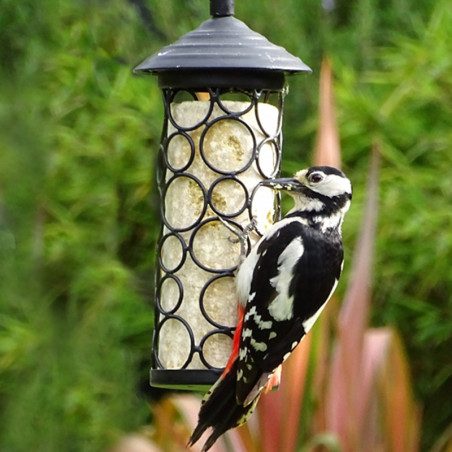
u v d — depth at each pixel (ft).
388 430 28.60
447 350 43.60
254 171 26.71
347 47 46.09
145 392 44.86
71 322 44.45
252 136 26.53
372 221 28.78
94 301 44.11
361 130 42.16
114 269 44.11
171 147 26.89
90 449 43.50
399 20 46.09
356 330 28.35
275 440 27.86
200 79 25.79
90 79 45.16
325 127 28.60
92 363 44.09
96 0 46.68
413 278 41.96
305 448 27.14
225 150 26.50
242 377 25.16
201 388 27.40
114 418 43.80
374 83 43.86
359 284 28.53
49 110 45.09
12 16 46.24
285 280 25.66
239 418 25.32
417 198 40.96
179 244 26.89
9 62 46.11
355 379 28.25
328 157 28.43
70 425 43.86
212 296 26.61
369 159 41.73
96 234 45.03
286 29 46.29
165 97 26.96
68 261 44.80
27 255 44.88
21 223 45.09
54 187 45.03
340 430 28.17
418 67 42.14
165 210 27.43
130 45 46.24
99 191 44.60
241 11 46.80
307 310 25.86
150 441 28.35
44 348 44.21
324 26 46.73
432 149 41.96
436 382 43.21
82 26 46.24
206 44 25.66
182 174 26.63
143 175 43.96
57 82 45.39
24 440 43.86
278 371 27.07
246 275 25.88
